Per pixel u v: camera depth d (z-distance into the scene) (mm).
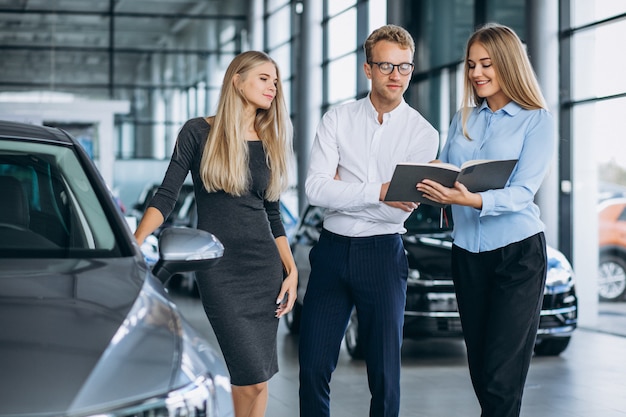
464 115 4223
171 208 4207
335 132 4414
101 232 3156
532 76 4105
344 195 4203
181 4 29891
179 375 2320
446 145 4355
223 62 30000
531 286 4078
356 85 19594
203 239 3152
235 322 4211
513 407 4074
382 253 4320
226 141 4188
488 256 4137
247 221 4254
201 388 2334
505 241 4098
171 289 16219
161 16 29875
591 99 11875
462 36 14680
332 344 4406
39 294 2574
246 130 4285
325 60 21391
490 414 4102
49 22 29484
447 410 6672
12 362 2209
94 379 2203
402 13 16344
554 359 9188
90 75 29672
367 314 4352
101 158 18531
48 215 3189
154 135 29953
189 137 4266
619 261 11539
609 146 11625
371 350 4355
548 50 12172
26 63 29406
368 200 4172
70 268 2811
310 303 4414
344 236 4340
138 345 2389
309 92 21531
